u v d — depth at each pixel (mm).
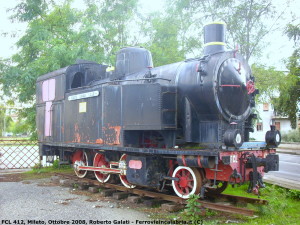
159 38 16672
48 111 10945
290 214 6016
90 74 10570
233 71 6414
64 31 15055
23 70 13844
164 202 6770
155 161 6895
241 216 5805
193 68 6605
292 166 14281
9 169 13805
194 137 6555
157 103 6531
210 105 6141
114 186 8039
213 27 6945
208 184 6156
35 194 8039
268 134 6723
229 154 5859
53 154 11320
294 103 23047
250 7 11938
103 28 16750
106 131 7715
